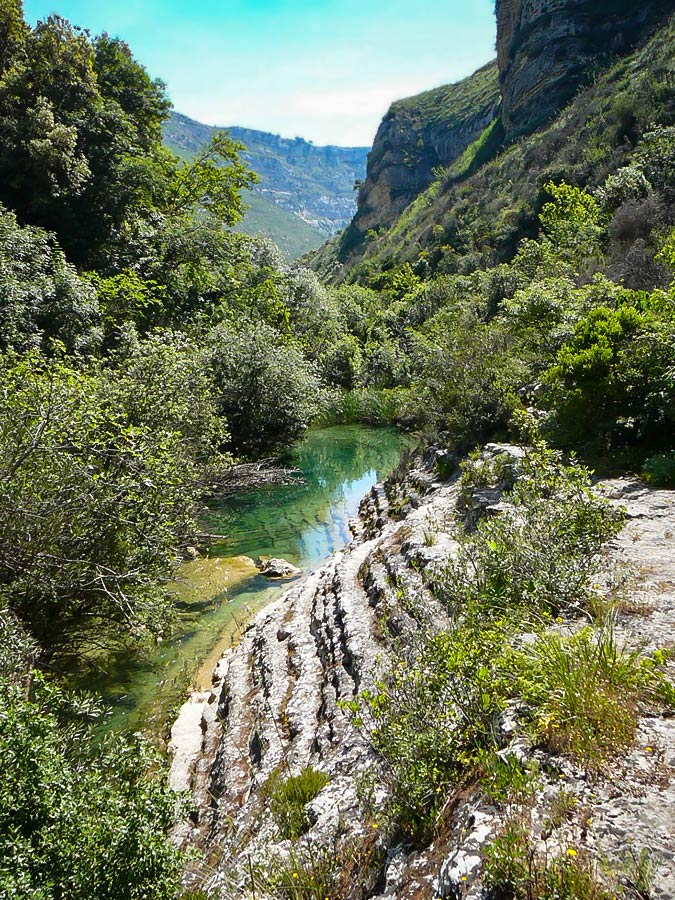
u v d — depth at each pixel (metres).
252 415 20.83
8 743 3.14
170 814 3.61
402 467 15.01
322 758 4.98
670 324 8.55
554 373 9.55
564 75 64.69
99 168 23.98
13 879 2.73
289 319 39.50
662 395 8.04
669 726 2.95
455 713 3.43
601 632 3.60
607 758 2.79
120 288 20.69
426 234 74.62
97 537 7.24
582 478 5.96
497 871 2.22
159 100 30.47
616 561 5.26
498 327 14.63
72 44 23.31
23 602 6.90
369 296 64.06
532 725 3.09
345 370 37.69
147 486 7.36
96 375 12.30
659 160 28.31
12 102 21.94
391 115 128.75
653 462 7.63
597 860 2.21
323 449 24.44
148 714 6.96
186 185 30.69
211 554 12.44
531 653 3.56
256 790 5.09
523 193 52.47
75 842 3.08
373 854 3.24
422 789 3.18
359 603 7.45
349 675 6.01
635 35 60.81
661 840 2.29
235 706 6.70
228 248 30.08
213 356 20.17
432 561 6.83
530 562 4.82
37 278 15.46
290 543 13.23
